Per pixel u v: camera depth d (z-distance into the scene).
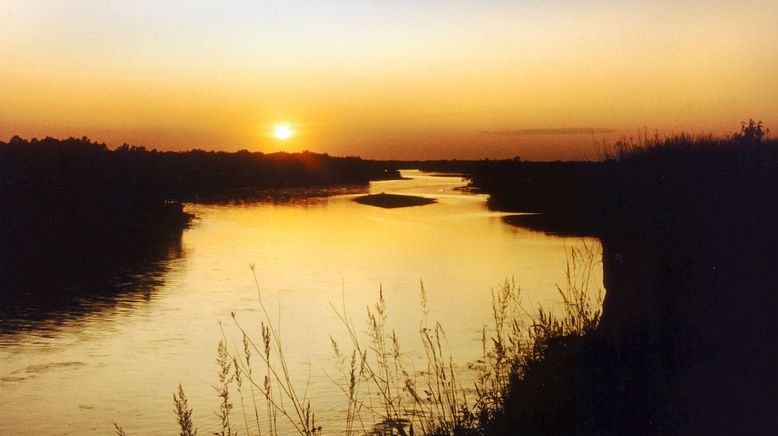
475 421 6.49
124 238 40.66
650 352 6.10
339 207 66.75
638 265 7.18
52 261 32.12
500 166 88.44
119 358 15.62
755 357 5.71
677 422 5.12
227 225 49.06
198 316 20.19
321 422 9.75
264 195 84.88
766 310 6.04
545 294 20.14
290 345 15.84
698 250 6.60
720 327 6.16
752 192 6.62
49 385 13.73
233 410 11.37
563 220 51.50
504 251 33.66
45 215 45.62
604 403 5.74
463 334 15.53
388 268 28.84
